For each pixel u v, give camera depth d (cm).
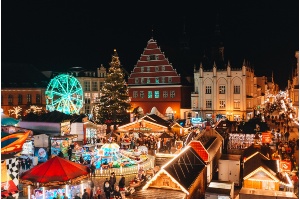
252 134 3791
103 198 2445
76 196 2164
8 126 3064
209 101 7756
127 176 3148
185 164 2206
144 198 1823
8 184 2138
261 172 2212
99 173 3102
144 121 4722
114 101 7100
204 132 3462
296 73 7538
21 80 7988
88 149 3922
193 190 2061
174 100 8044
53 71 9306
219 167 2741
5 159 2120
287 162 2580
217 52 8662
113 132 4878
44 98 8144
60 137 3728
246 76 7544
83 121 4678
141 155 3609
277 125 6419
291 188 2152
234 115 7512
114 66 7200
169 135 4269
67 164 2166
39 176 2056
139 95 8438
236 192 2538
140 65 8481
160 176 1969
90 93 8819
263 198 1788
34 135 3797
